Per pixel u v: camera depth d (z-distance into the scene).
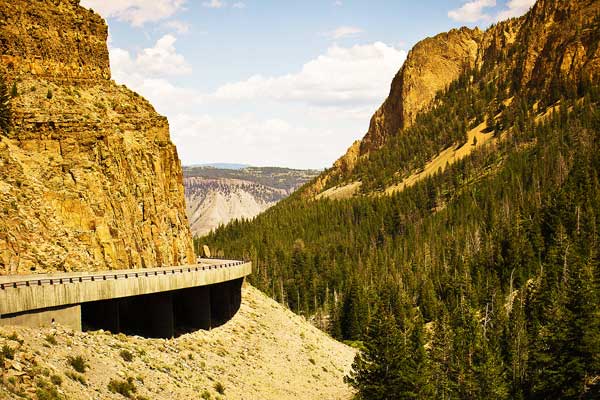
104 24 63.88
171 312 45.47
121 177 54.34
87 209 48.94
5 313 30.50
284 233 195.38
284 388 48.84
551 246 94.38
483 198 169.12
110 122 56.34
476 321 67.62
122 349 35.69
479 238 132.12
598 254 72.31
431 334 73.88
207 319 52.28
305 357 60.16
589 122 180.75
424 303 106.88
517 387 58.38
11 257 41.25
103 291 37.84
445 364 59.66
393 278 126.06
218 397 37.69
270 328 63.09
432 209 193.12
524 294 83.44
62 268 44.25
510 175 173.75
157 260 57.34
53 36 57.12
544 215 110.94
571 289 52.84
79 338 33.75
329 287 141.25
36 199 45.47
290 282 139.62
